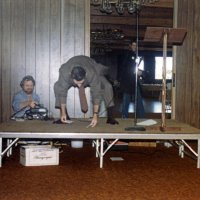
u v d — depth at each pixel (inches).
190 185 133.0
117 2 187.8
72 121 181.6
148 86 618.5
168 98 329.1
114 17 301.9
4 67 205.0
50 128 160.6
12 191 123.4
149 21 299.0
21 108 191.0
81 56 165.8
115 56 598.2
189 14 211.3
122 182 135.7
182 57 213.3
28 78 194.2
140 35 342.0
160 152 188.9
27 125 168.2
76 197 118.7
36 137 150.8
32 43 205.9
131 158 174.6
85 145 204.1
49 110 208.1
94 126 166.6
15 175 142.3
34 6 204.8
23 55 205.8
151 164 163.3
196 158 169.0
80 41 207.8
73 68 153.8
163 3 234.5
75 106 209.3
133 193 123.5
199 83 213.5
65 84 159.5
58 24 206.4
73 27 207.0
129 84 228.4
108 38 361.1
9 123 174.4
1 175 141.9
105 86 171.2
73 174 145.2
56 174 144.8
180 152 179.9
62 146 199.2
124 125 171.8
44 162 157.5
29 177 139.9
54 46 206.8
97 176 143.0
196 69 213.3
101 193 123.0
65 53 207.6
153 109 414.0
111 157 175.0
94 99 161.8
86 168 154.7
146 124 176.9
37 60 206.5
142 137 153.2
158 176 144.3
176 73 214.4
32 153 155.8
